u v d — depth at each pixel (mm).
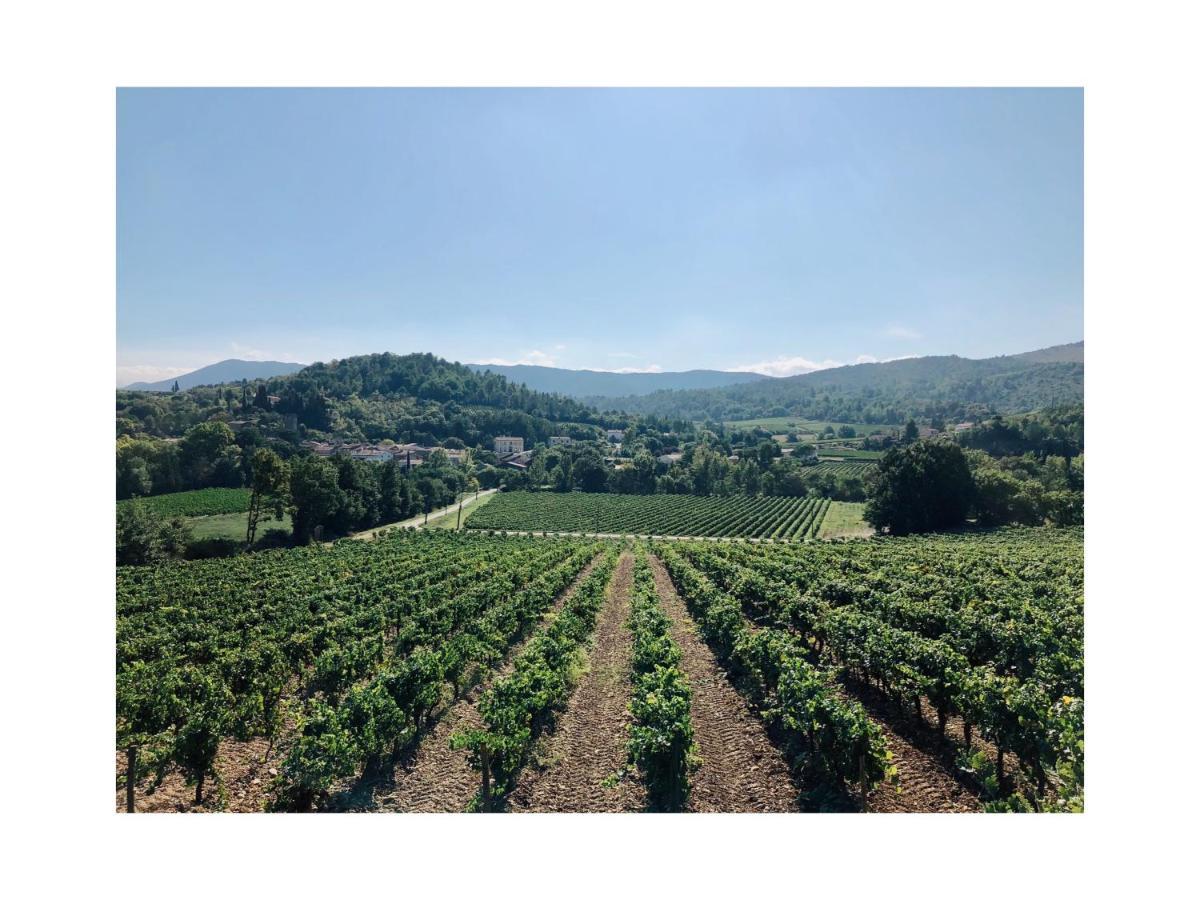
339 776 10242
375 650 16312
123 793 10602
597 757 11953
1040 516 59562
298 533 57375
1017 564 31500
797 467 120562
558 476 115062
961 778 10547
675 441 188250
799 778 10883
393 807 10453
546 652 16062
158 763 10070
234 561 42000
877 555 38281
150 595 28594
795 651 14125
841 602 22688
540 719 13484
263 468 52562
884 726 12609
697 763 11461
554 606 27266
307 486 56719
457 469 110625
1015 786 10062
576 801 10523
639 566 37500
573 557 40844
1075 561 32344
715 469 112375
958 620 17328
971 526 60562
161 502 63781
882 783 10398
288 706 13695
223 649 17688
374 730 10977
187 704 12008
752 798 10438
